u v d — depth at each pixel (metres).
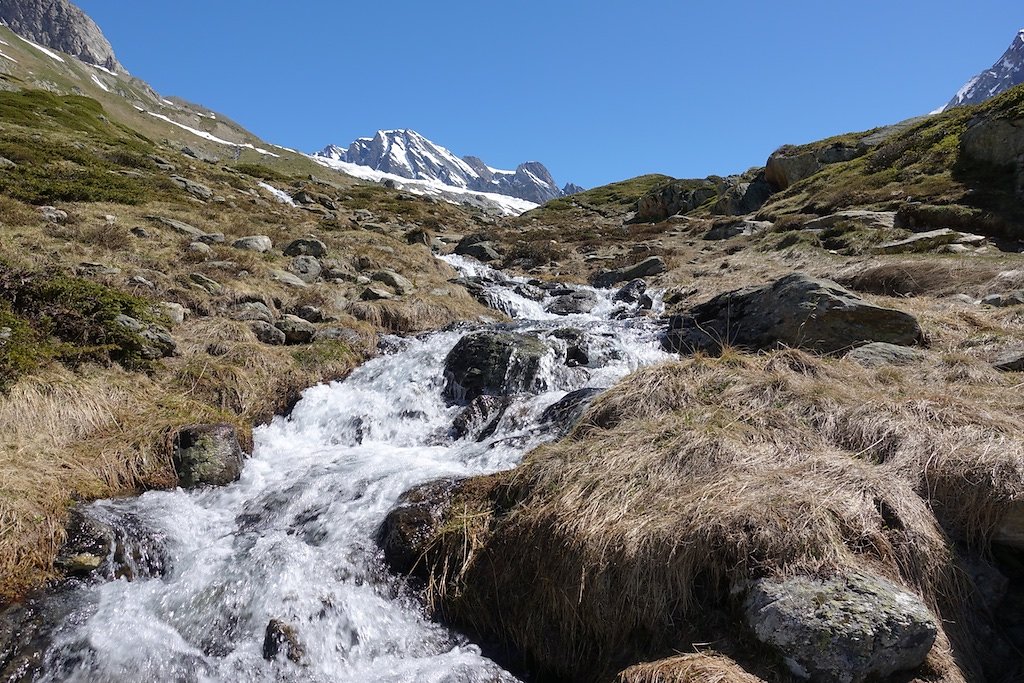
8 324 7.88
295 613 5.17
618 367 10.47
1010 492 4.77
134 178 23.70
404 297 15.02
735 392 6.81
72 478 6.41
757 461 5.43
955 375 7.41
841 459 5.44
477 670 4.86
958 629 4.40
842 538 4.51
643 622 4.50
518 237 30.31
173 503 6.73
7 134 24.33
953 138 24.61
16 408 6.88
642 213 40.09
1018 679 4.19
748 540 4.43
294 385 9.84
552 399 8.30
